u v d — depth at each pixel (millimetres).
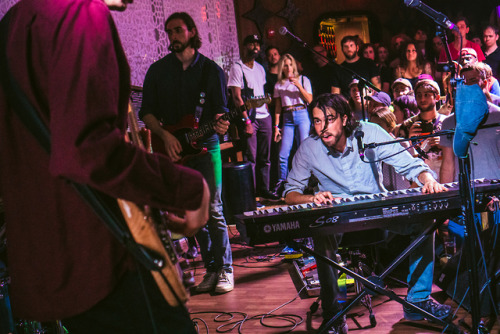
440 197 2734
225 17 8328
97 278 1211
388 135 3188
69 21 1131
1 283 2262
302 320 3379
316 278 3930
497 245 3076
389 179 4090
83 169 1048
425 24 9273
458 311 3230
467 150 2342
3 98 1212
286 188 3299
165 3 6551
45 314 1246
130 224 1162
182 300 1218
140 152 1114
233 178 6195
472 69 3688
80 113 1061
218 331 3338
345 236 3217
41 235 1227
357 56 7734
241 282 4273
